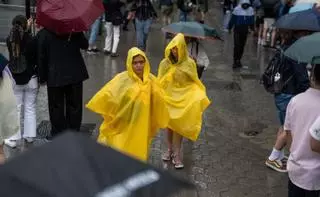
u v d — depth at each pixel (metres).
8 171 1.91
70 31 7.82
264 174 7.66
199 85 7.43
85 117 9.64
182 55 7.32
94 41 14.83
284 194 7.11
